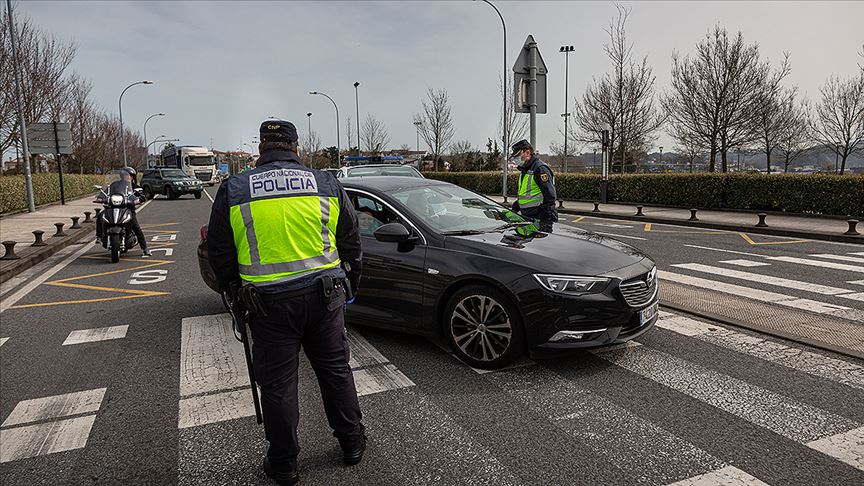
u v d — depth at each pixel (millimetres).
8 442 3396
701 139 25109
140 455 3225
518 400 3801
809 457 3021
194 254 10742
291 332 2803
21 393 4125
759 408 3607
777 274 7746
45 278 8672
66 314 6355
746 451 3098
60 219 17516
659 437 3270
